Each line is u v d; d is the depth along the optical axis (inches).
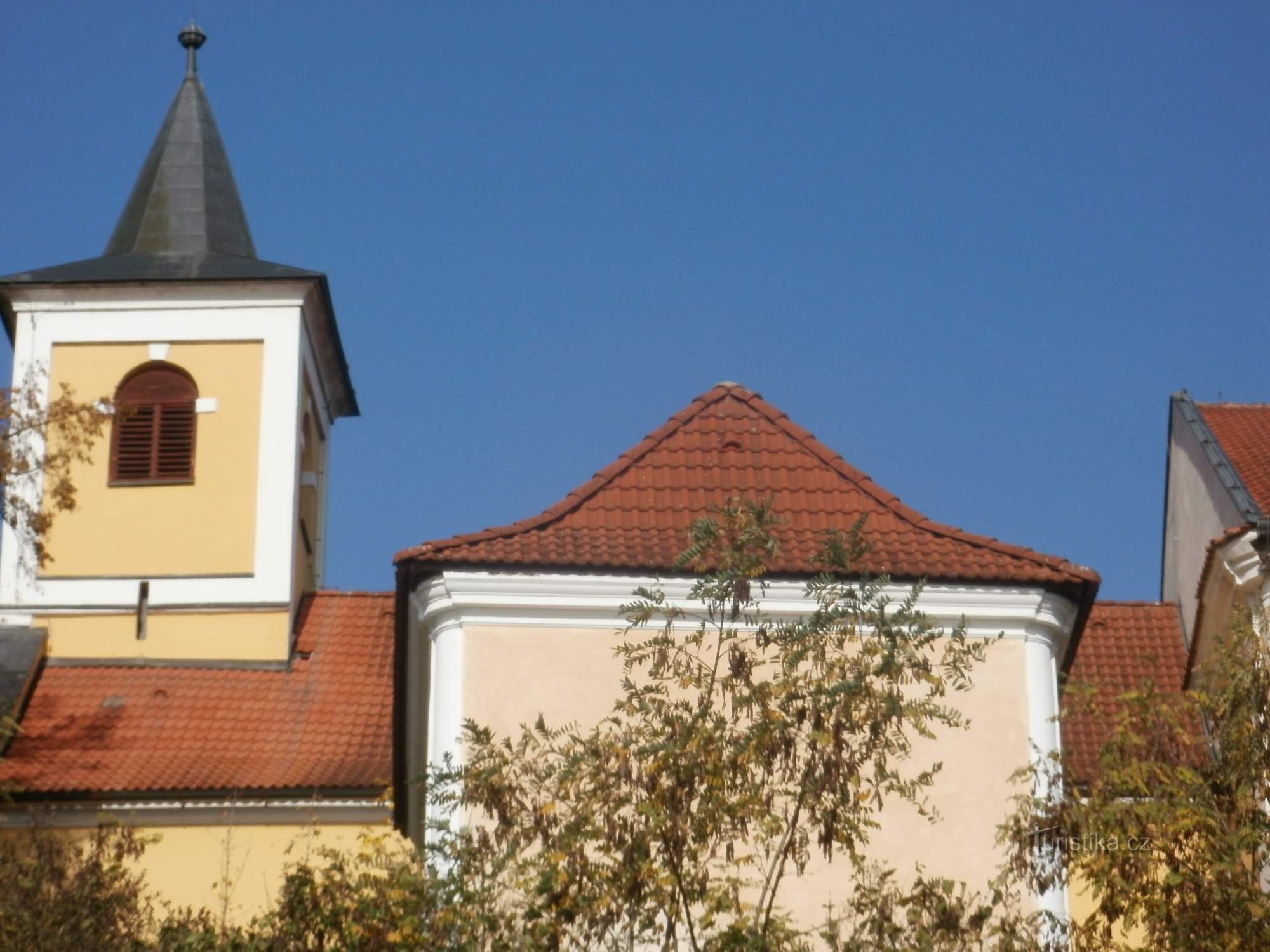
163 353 1720.0
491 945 614.9
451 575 816.3
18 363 1717.5
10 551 1656.0
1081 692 719.7
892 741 637.3
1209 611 1106.7
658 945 644.7
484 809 652.1
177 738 1521.9
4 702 1480.1
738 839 656.4
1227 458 1179.3
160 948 829.2
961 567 832.9
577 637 815.1
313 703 1577.3
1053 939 699.4
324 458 1905.8
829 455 909.8
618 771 624.4
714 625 769.6
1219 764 686.5
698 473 896.3
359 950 642.8
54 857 1021.2
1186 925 646.5
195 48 1967.3
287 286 1737.2
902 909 684.1
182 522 1674.5
